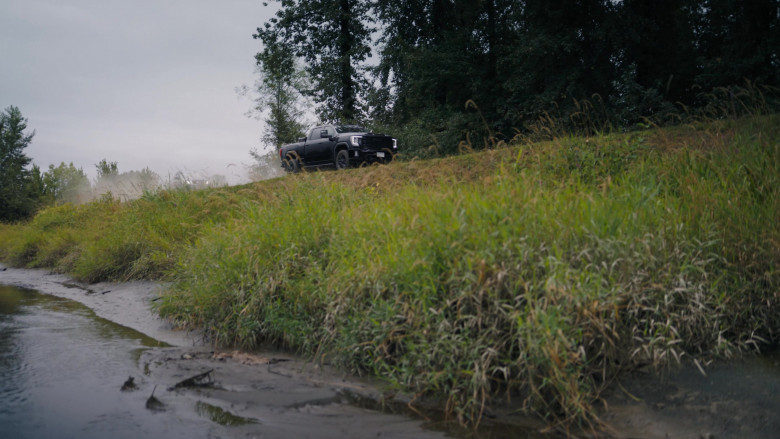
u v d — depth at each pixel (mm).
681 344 4129
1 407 3725
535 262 4160
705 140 7477
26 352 5273
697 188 5621
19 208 55750
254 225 6637
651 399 3604
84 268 10477
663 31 21562
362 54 32656
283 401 3930
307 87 39344
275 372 4629
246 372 4621
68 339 5867
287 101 40938
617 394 3691
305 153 21719
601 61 20719
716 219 5098
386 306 4320
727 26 21906
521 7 24438
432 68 27359
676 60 22188
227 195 11953
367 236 5504
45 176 76938
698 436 3189
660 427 3316
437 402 3857
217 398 3984
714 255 4609
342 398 3988
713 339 4164
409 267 4426
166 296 6820
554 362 3389
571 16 21266
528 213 4602
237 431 3361
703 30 25516
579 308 3729
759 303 4535
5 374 4520
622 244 4305
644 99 17781
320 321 5074
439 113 26906
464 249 4227
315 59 34000
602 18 20703
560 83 20359
